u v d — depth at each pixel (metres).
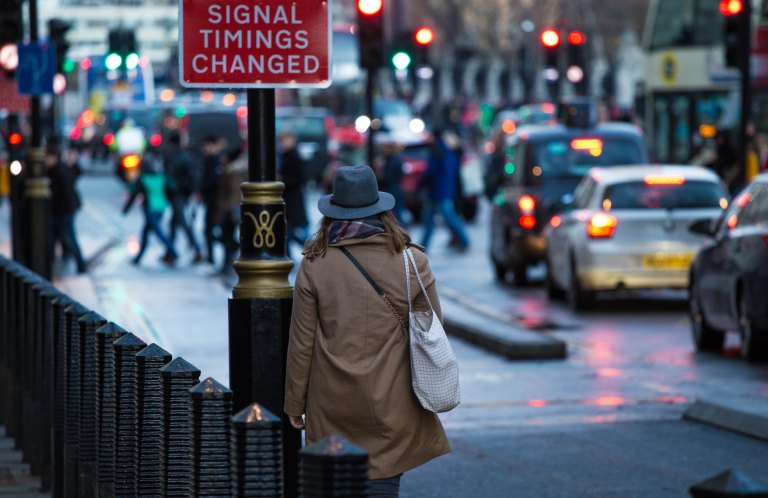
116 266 55.75
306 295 13.05
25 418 22.17
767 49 45.44
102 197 103.19
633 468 20.78
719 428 23.81
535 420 24.91
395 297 12.96
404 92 164.75
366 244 13.03
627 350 33.72
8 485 20.44
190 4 14.55
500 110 157.25
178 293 45.09
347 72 157.50
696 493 8.06
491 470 20.81
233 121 110.69
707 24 72.31
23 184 45.34
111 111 137.62
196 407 11.49
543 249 47.56
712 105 71.62
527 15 196.38
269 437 10.17
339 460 9.08
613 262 40.53
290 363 13.18
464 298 45.94
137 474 13.36
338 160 98.44
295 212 53.56
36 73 41.34
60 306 18.30
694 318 33.72
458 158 64.25
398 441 12.96
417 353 12.85
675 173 41.41
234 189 51.09
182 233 73.38
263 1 14.59
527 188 48.88
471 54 101.94
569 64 73.69
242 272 14.49
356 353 12.95
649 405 26.22
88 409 16.14
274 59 14.62
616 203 40.94
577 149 49.12
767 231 30.23
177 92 148.88
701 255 33.25
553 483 19.86
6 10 45.62
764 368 30.39
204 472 11.48
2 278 26.53
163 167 66.12
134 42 77.62
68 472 17.17
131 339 14.30
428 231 62.31
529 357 32.25
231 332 14.43
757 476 20.14
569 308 42.53
